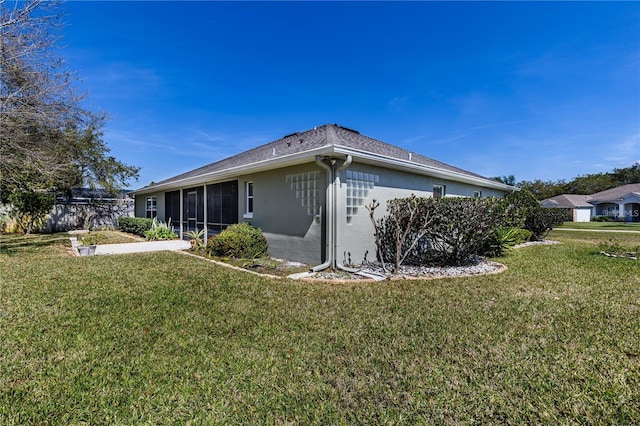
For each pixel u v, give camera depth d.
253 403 2.46
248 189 10.54
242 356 3.16
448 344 3.43
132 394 2.55
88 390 2.60
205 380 2.75
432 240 8.17
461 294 5.34
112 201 22.53
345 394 2.57
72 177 16.97
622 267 7.62
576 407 2.41
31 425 2.22
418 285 5.95
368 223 8.36
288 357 3.15
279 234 8.98
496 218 7.74
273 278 6.47
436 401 2.48
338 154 6.91
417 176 10.17
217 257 8.92
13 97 9.40
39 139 11.21
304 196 8.20
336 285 5.95
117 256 9.15
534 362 3.05
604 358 3.13
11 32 9.17
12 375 2.79
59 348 3.30
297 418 2.31
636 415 2.32
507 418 2.30
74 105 11.44
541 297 5.17
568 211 41.81
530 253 10.06
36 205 17.03
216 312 4.40
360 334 3.69
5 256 9.16
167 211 16.94
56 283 5.93
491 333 3.72
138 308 4.54
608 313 4.39
